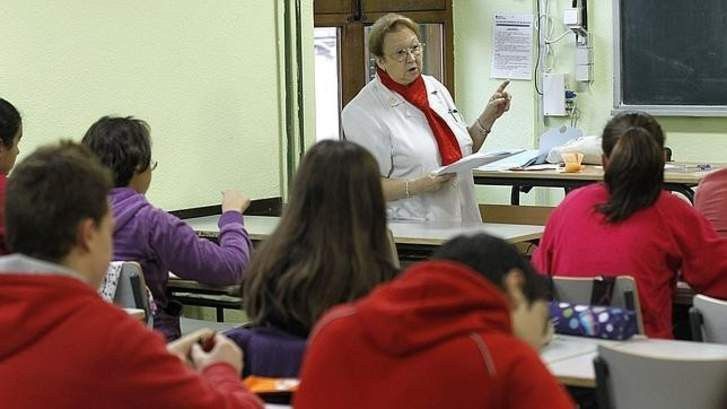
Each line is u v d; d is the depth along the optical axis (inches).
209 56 234.7
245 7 242.7
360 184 107.0
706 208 181.0
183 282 180.5
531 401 70.6
